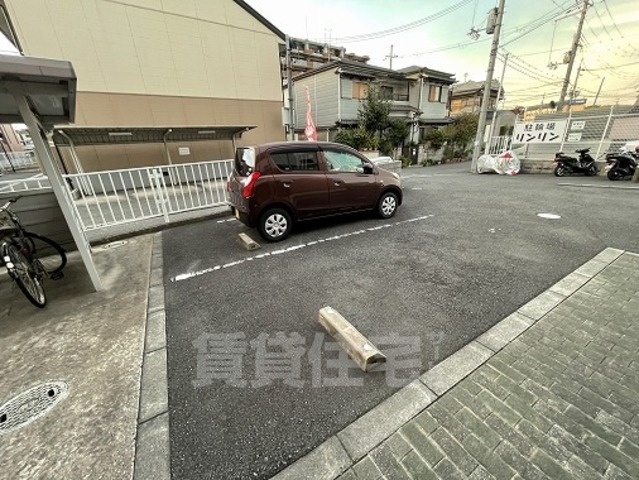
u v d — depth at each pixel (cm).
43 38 805
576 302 256
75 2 819
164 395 181
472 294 279
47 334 245
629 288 273
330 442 149
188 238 474
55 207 391
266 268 353
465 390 175
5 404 178
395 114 1677
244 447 148
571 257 346
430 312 254
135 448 150
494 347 209
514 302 263
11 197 360
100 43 873
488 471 132
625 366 186
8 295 312
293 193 425
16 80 222
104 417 167
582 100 2366
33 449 150
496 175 1118
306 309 267
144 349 224
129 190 988
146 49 939
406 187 881
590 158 921
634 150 902
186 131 997
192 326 250
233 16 1057
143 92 962
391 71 1720
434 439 147
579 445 141
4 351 226
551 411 158
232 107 1134
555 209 557
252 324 249
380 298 279
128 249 432
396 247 401
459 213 563
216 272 349
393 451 143
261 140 1229
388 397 174
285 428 157
